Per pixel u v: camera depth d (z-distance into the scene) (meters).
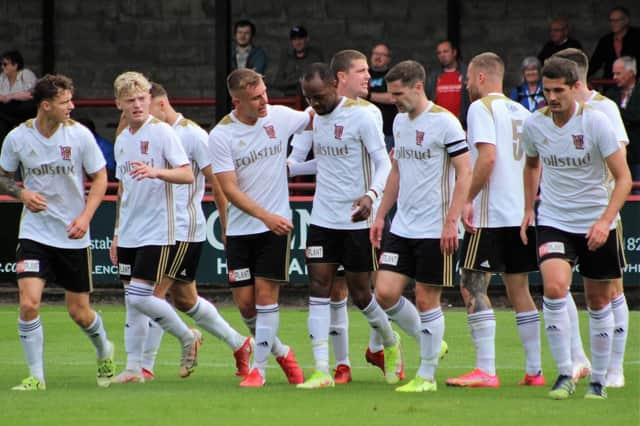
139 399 24.31
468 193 25.23
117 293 47.91
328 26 60.59
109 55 62.00
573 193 24.03
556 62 23.27
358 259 26.36
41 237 26.19
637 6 58.47
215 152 26.31
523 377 28.27
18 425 21.33
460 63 50.00
